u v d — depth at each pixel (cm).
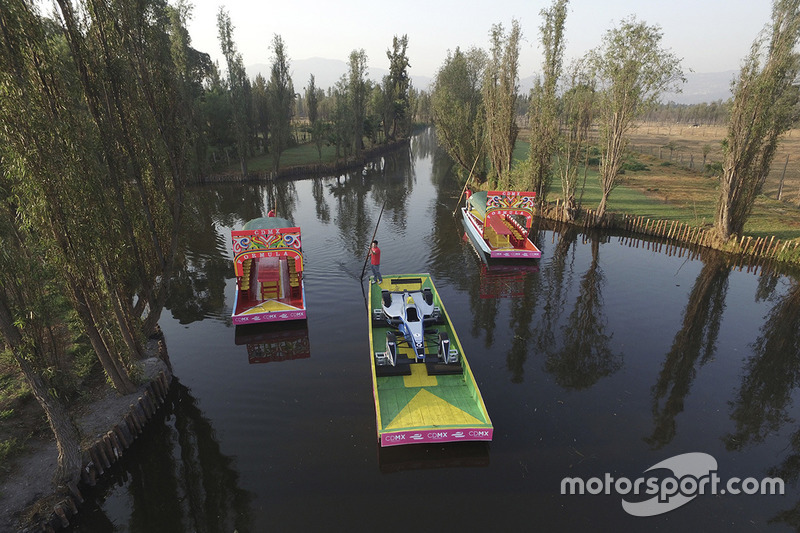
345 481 1041
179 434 1241
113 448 1150
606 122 3278
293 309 1808
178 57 4741
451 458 1113
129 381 1327
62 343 1494
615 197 4275
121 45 1361
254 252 1880
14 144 974
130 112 1451
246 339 1759
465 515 941
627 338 1783
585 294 2217
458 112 4872
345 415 1283
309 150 8075
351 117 7044
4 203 1028
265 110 7225
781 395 1423
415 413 1152
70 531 963
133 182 1511
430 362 1352
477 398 1182
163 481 1091
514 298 2162
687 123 19300
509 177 4078
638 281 2392
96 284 1205
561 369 1543
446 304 2081
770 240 2834
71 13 1211
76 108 1203
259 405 1343
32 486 994
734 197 2797
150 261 1639
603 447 1163
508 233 2580
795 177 5316
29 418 1208
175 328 1875
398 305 1650
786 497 1012
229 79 5319
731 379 1508
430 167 6838
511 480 1044
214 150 6481
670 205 3928
